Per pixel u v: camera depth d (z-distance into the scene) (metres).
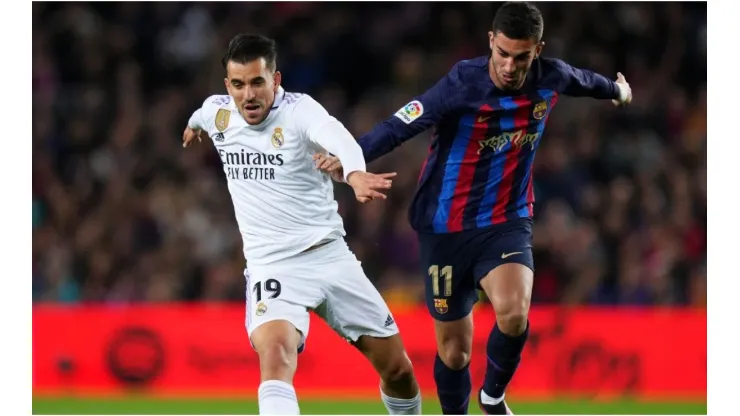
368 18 55.62
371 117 51.12
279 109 20.02
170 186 48.50
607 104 52.09
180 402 37.03
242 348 38.53
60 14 54.34
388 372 21.69
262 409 18.56
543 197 47.12
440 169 22.14
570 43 55.34
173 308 39.00
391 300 43.41
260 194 20.39
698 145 51.28
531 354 38.03
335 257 20.89
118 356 38.81
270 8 55.94
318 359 38.56
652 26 56.12
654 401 37.62
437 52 54.72
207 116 20.97
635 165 50.06
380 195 18.12
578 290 43.22
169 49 55.12
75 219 47.53
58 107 52.09
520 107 21.34
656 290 44.22
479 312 37.19
